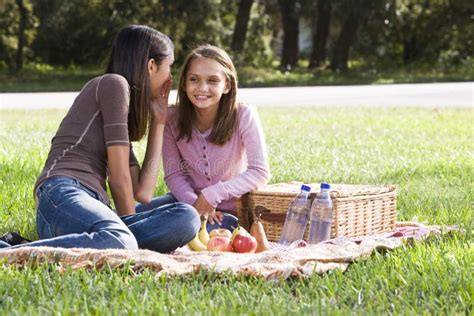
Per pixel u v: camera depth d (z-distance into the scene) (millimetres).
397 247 6148
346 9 49844
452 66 57438
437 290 5059
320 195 6500
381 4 50375
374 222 6875
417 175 11055
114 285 4938
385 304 4746
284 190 6922
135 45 6277
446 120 20781
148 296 4734
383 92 35250
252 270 5242
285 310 4539
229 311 4469
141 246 5926
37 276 5047
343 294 4969
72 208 5703
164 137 7070
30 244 5543
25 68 53688
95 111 6094
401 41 60156
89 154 6062
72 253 5348
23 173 10609
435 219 7820
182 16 48812
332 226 6531
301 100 30344
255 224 6438
